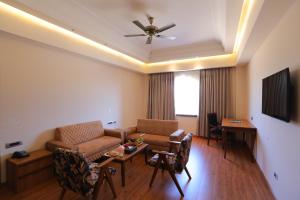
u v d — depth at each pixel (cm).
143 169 311
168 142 359
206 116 542
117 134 387
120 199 222
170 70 577
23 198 224
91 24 323
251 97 408
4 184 254
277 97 202
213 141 504
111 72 487
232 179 276
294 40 170
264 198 225
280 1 168
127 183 262
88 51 380
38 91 303
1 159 254
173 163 241
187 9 296
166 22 344
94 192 197
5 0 217
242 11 264
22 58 279
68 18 279
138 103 626
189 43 473
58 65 338
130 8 294
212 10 295
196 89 572
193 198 225
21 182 239
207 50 494
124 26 364
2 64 256
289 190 178
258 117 331
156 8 294
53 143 295
